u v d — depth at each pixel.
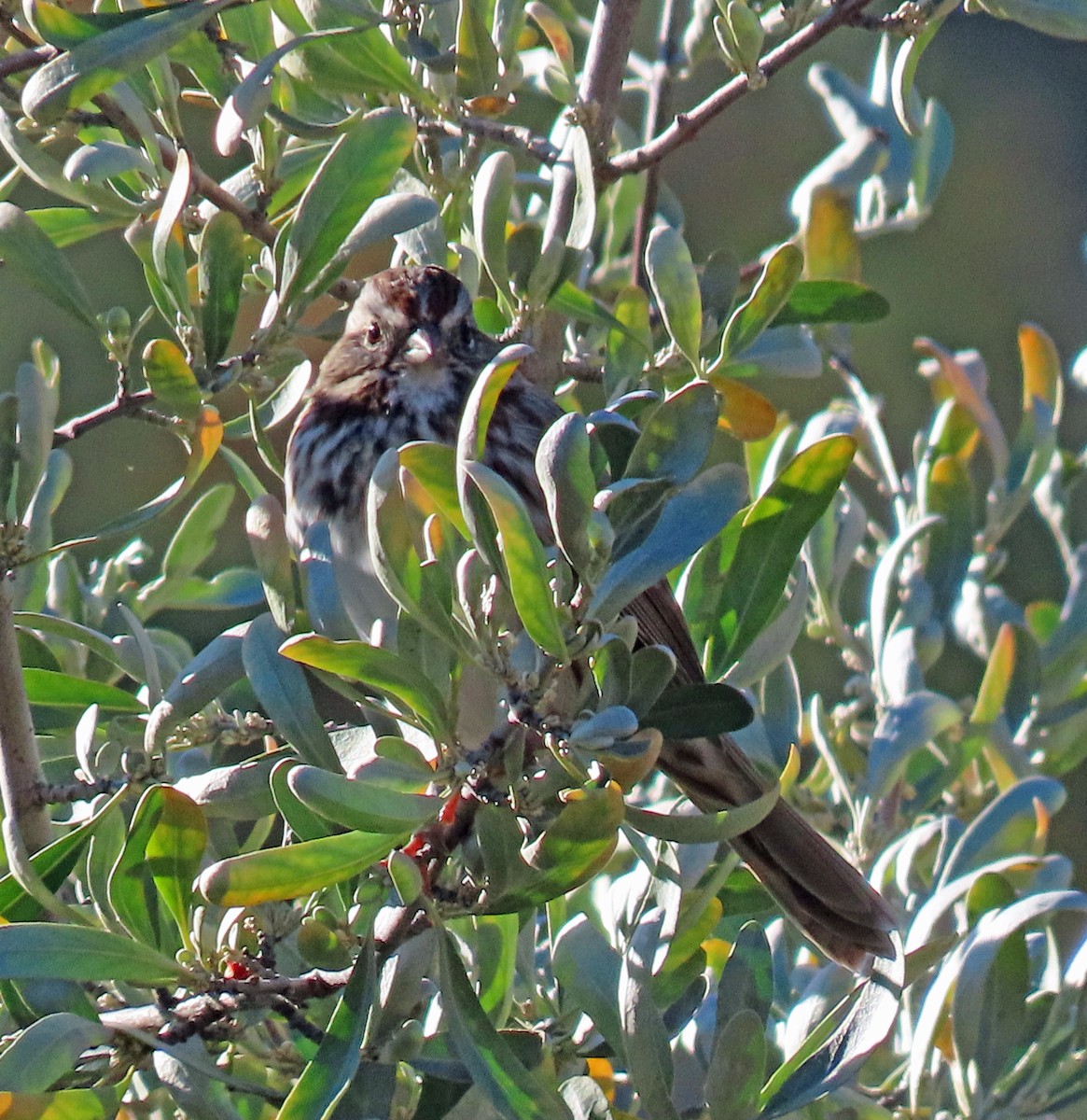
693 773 8.82
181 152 7.33
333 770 6.47
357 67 8.21
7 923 6.35
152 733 6.67
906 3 8.25
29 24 8.05
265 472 14.88
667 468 6.04
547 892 6.05
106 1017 6.39
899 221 10.47
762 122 17.17
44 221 8.62
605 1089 7.57
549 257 8.10
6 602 6.82
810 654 14.30
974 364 10.66
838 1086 6.36
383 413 9.61
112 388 15.00
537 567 5.65
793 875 8.29
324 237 7.09
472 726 7.34
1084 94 18.61
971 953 7.09
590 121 8.66
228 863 5.70
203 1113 6.26
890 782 8.84
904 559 10.01
